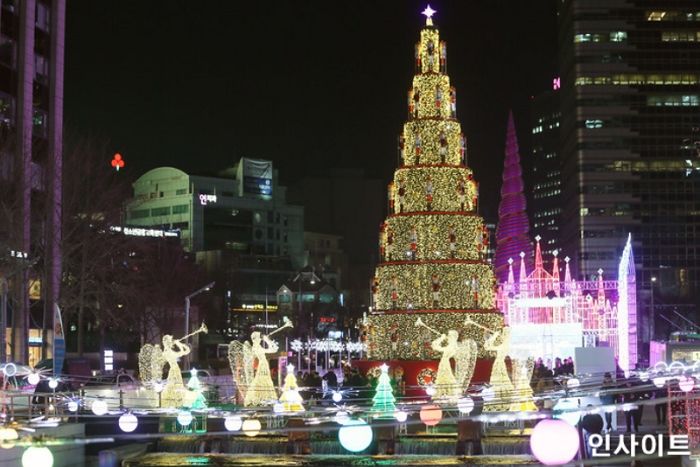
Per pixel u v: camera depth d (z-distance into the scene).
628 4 187.75
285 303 160.62
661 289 170.75
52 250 69.69
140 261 105.00
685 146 185.62
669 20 187.38
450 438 33.34
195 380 39.25
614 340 76.44
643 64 187.00
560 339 69.00
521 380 38.66
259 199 193.25
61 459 29.44
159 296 102.31
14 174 66.50
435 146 56.75
